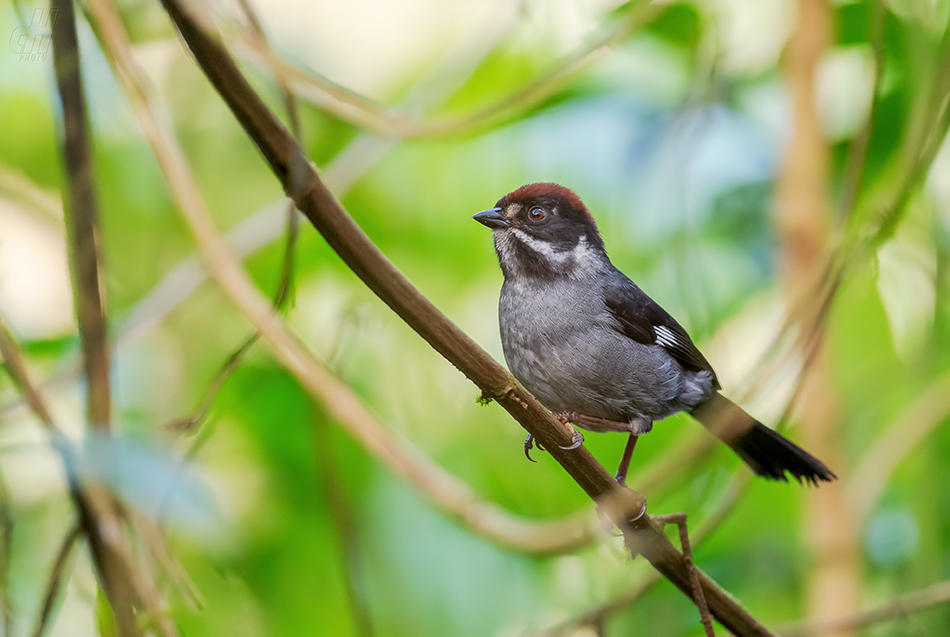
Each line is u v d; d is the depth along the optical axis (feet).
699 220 30.17
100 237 16.75
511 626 27.27
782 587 30.01
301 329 29.68
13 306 25.70
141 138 30.04
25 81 28.45
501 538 24.06
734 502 25.21
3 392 20.90
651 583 22.93
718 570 30.07
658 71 30.71
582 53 25.64
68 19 16.38
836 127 31.32
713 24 28.89
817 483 25.35
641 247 30.91
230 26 17.84
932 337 29.63
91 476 14.24
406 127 25.20
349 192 32.19
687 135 28.78
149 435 20.98
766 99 31.07
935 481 28.09
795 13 27.73
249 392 28.14
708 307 28.91
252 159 31.81
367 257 15.10
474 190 32.48
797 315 24.20
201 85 29.81
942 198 30.19
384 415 29.68
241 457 28.22
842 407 28.40
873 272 27.25
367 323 25.23
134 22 26.04
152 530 17.62
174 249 30.37
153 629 16.06
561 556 26.45
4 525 17.63
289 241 17.95
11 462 20.68
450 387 30.25
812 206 26.84
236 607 26.09
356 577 23.97
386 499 27.94
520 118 29.60
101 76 27.68
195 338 28.76
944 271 29.55
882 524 30.45
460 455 29.63
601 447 33.30
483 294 32.81
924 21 24.67
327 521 27.63
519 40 31.37
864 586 29.58
